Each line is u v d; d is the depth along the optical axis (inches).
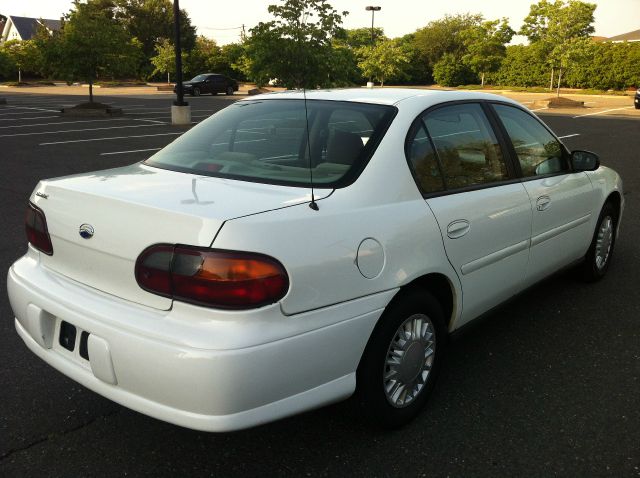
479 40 1924.2
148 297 87.1
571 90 1690.5
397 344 105.8
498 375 131.3
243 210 86.7
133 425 112.0
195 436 108.7
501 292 133.4
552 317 163.0
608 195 178.2
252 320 82.6
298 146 114.4
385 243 98.7
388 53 1596.9
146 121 786.8
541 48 1153.4
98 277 93.4
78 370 93.4
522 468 99.8
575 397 122.3
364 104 119.4
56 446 105.1
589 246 176.2
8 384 125.5
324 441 107.3
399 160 108.2
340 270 91.4
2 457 101.7
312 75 585.9
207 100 1320.1
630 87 1672.0
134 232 87.4
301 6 567.5
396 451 104.3
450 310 119.8
